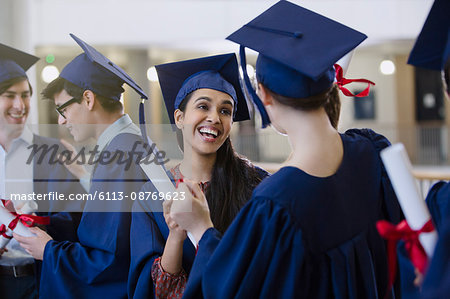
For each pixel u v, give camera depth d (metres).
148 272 1.31
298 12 1.15
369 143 1.21
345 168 1.08
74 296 1.42
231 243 1.02
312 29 1.08
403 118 12.71
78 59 1.62
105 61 1.64
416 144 12.40
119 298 1.42
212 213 1.48
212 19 9.95
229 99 1.45
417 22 9.39
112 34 9.95
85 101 1.59
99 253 1.43
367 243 1.09
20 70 1.72
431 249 0.84
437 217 1.03
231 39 1.10
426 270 0.76
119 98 1.66
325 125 1.08
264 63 1.06
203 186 1.51
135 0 9.96
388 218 1.17
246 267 0.99
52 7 9.71
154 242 1.34
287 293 0.95
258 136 12.23
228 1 9.94
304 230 0.96
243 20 9.96
